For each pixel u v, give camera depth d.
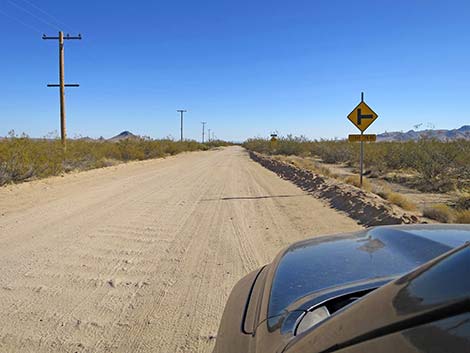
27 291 5.90
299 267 2.93
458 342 1.19
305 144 60.44
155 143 51.03
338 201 13.53
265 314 2.51
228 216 11.59
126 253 7.80
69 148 26.66
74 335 4.65
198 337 4.60
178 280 6.36
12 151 18.59
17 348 4.37
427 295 1.42
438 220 10.70
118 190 17.00
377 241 3.23
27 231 9.48
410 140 29.05
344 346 1.58
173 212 12.16
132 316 5.12
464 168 19.94
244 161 44.88
